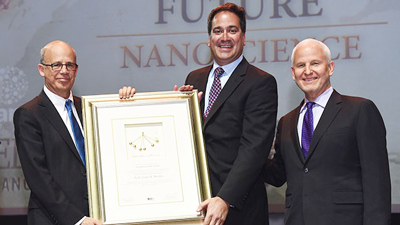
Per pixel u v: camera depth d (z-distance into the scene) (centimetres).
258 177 274
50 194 258
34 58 400
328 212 246
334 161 251
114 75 396
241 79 273
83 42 399
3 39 404
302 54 267
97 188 257
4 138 396
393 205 367
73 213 255
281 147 275
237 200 252
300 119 275
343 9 379
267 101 267
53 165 268
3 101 399
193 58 391
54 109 277
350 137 251
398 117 369
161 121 268
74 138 278
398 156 367
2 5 405
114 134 266
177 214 253
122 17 398
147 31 396
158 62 394
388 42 373
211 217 247
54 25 402
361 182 250
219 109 269
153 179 259
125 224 250
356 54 376
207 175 258
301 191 256
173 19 395
